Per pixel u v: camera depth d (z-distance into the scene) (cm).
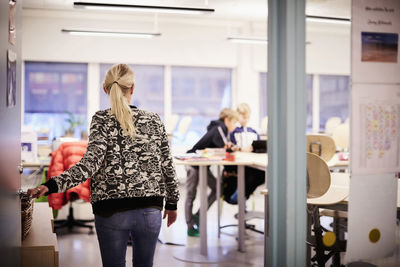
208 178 443
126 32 643
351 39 184
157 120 187
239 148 508
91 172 165
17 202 173
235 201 459
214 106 918
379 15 187
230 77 923
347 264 186
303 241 178
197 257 366
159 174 181
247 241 418
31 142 446
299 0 175
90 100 855
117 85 182
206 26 888
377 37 187
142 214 174
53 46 822
